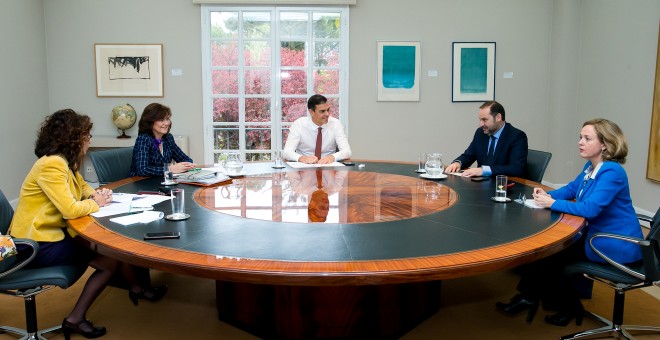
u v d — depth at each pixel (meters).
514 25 5.97
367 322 2.34
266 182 3.01
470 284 3.21
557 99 5.95
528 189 2.84
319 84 5.96
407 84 5.98
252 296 2.45
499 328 2.60
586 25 5.71
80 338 2.49
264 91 5.95
